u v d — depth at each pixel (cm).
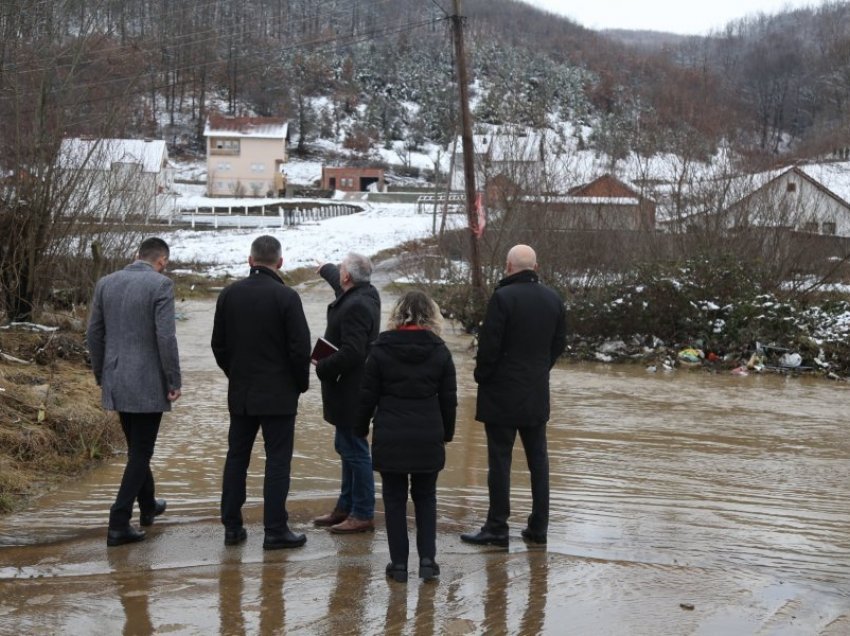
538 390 591
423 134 10594
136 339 580
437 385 533
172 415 1031
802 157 3378
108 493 705
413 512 679
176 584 513
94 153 1638
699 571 551
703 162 2423
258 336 573
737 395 1323
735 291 1739
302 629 455
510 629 459
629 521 660
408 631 455
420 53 12294
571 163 2675
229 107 9550
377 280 3369
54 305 1602
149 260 604
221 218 5338
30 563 545
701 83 6706
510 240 2095
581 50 11838
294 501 704
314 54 11269
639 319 1702
